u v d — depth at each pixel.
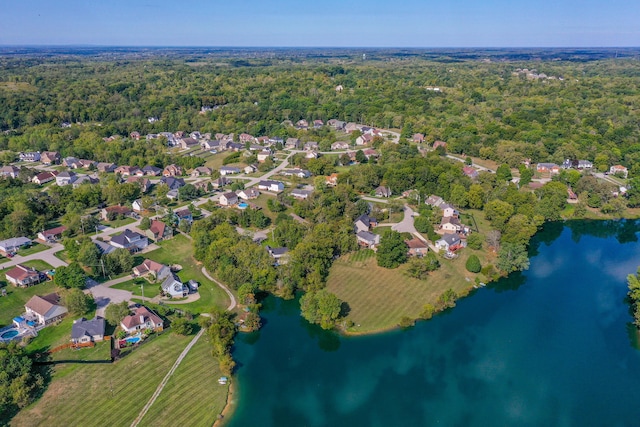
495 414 78.81
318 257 117.44
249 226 145.75
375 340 96.25
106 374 81.50
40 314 94.75
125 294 106.88
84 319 95.69
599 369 89.25
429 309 102.75
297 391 82.62
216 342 89.25
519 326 101.88
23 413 72.88
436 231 143.00
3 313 99.19
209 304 104.62
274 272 111.56
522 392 83.56
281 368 88.06
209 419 75.00
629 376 87.38
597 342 96.94
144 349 88.31
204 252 121.38
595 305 110.44
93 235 138.12
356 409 79.38
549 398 82.31
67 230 136.75
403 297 109.75
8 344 85.31
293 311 106.31
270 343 95.06
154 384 80.38
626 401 81.56
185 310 101.38
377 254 122.69
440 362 90.75
